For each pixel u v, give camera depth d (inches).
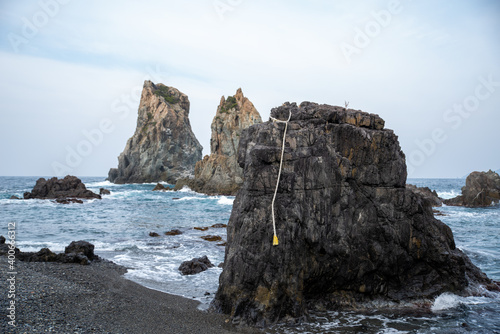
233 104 3969.0
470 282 636.1
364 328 469.7
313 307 533.6
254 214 512.1
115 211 1913.1
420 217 594.9
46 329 380.8
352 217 558.9
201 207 2201.0
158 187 3636.8
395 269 572.1
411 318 507.2
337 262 531.5
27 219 1505.9
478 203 2402.8
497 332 460.1
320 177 530.3
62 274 610.5
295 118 620.4
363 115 630.5
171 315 483.5
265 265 491.8
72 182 2751.0
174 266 777.6
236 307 482.6
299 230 506.3
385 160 600.4
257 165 527.2
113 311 469.4
